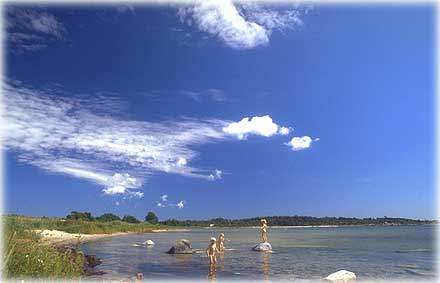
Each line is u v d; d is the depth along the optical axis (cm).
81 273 1762
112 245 4831
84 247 4209
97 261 2788
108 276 2038
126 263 2848
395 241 5769
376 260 3102
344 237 7381
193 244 5200
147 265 2744
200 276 2281
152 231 12025
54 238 4294
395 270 2531
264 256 3459
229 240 6481
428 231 10894
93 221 9106
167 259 3155
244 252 3881
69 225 7312
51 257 1513
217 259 3203
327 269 2572
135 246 4678
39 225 4719
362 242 5594
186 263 2894
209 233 11375
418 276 2297
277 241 6025
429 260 3075
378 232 10362
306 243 5347
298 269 2581
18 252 1338
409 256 3419
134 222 13338
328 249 4178
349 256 3425
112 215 11256
